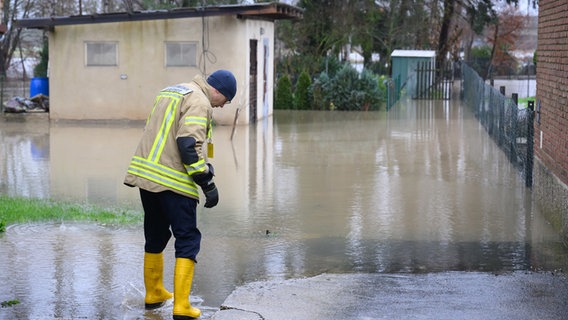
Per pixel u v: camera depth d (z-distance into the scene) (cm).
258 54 2211
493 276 670
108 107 2147
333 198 1077
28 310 572
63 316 560
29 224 862
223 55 2064
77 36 2127
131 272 675
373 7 3400
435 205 1030
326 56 3166
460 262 733
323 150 1581
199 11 2027
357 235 853
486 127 1922
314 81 2658
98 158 1448
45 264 697
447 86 3166
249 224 908
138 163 551
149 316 564
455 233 865
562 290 623
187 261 553
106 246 764
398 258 748
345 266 716
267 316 553
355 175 1277
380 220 934
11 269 680
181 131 538
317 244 807
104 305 588
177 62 2105
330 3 3244
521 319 548
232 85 578
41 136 1786
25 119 2172
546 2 968
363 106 2555
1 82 2525
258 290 620
